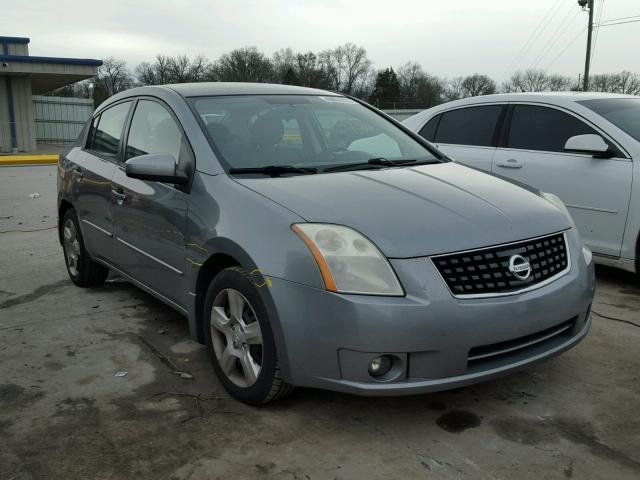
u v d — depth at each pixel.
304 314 2.57
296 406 2.98
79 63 25.83
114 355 3.65
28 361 3.57
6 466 2.51
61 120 30.48
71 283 5.21
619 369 3.38
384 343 2.47
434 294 2.50
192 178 3.31
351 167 3.44
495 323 2.57
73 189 4.82
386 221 2.65
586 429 2.76
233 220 2.91
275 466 2.50
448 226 2.67
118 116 4.49
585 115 5.13
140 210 3.76
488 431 2.74
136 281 4.05
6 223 8.16
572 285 2.88
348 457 2.55
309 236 2.61
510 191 3.19
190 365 3.50
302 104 3.95
